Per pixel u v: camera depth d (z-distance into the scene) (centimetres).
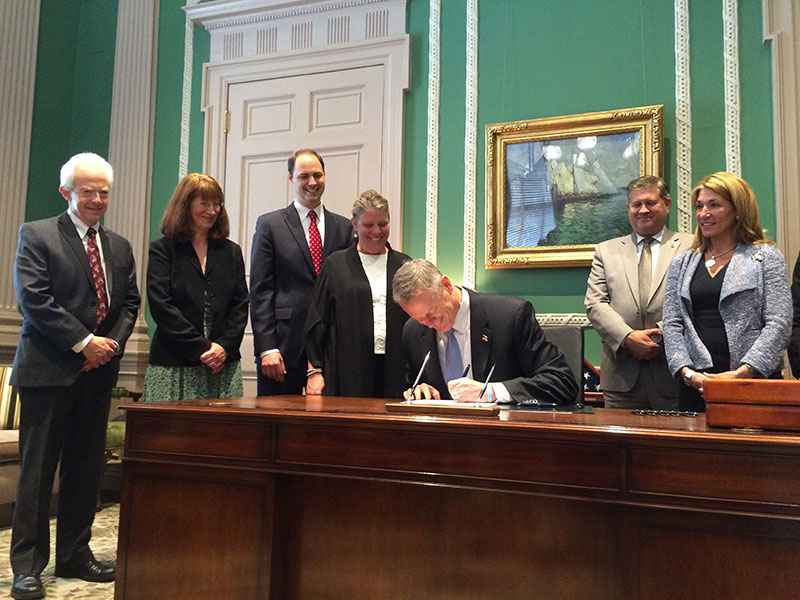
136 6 484
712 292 244
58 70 489
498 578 166
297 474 179
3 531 328
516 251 374
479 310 232
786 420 146
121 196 472
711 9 356
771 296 236
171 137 470
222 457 188
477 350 231
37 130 473
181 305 287
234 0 450
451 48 404
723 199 246
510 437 159
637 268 300
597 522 158
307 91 436
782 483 136
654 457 147
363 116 420
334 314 290
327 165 426
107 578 255
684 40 358
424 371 238
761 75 346
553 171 371
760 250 242
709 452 142
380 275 296
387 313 288
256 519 184
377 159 414
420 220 402
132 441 199
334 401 223
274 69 444
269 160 443
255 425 185
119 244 266
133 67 480
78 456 257
